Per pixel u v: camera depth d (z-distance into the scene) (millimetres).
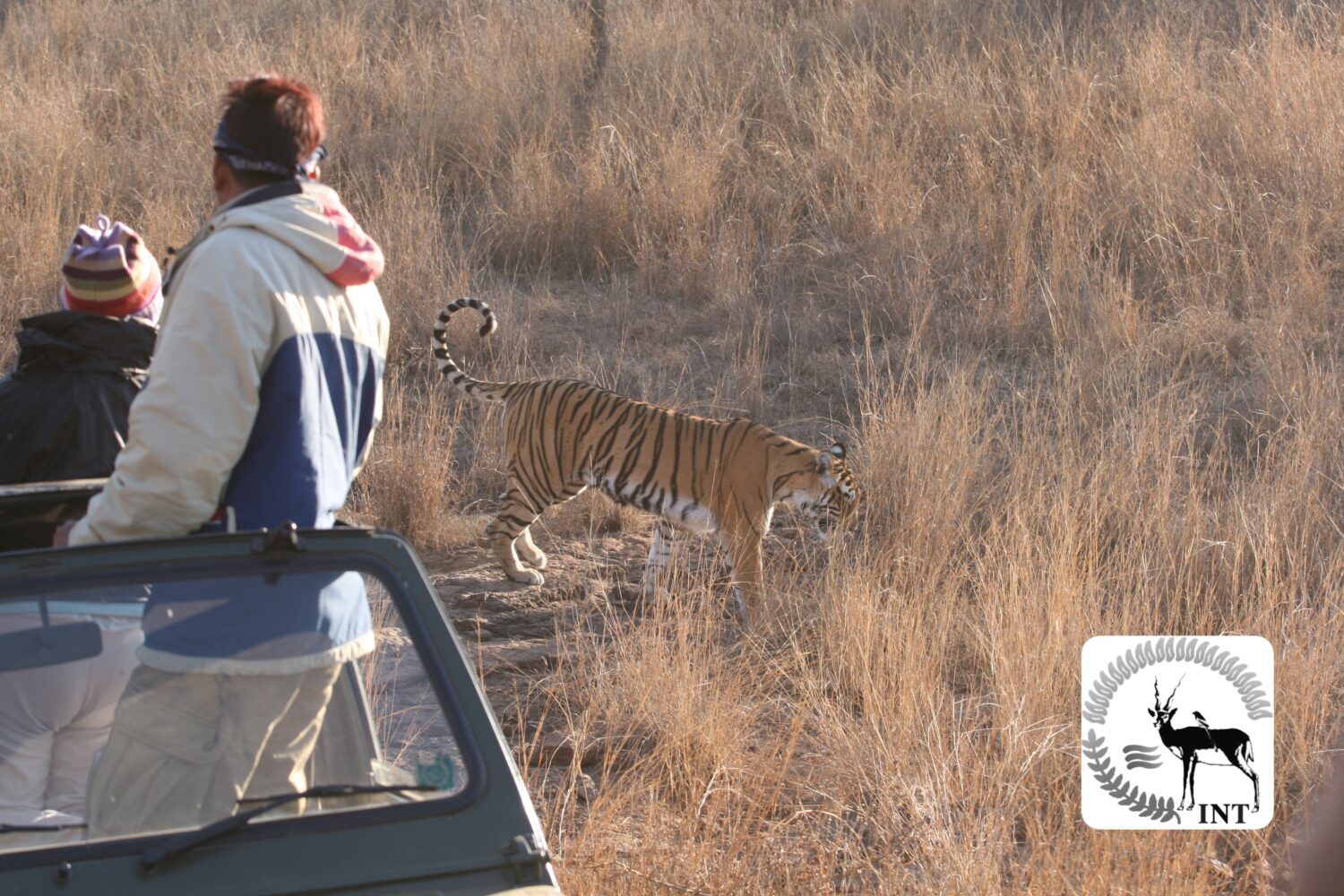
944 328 11789
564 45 16562
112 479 3602
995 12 16703
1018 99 14711
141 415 3492
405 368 11203
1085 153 13875
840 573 7938
